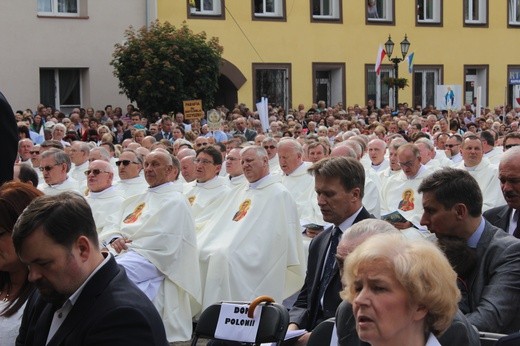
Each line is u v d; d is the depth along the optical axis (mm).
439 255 3514
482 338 4543
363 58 36094
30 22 28359
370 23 36188
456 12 38438
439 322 3486
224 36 32656
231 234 10414
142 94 26609
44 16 28562
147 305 3998
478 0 39312
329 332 4574
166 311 9727
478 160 13633
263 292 10234
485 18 39219
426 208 5258
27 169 8766
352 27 35750
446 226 5199
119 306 3885
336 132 22219
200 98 27406
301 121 28109
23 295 4754
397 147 13211
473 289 5086
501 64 39719
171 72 26578
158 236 9711
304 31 34562
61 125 19828
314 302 6121
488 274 5066
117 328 3850
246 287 10164
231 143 16359
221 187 11664
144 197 10250
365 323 3434
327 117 27609
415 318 3451
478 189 5207
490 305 4887
